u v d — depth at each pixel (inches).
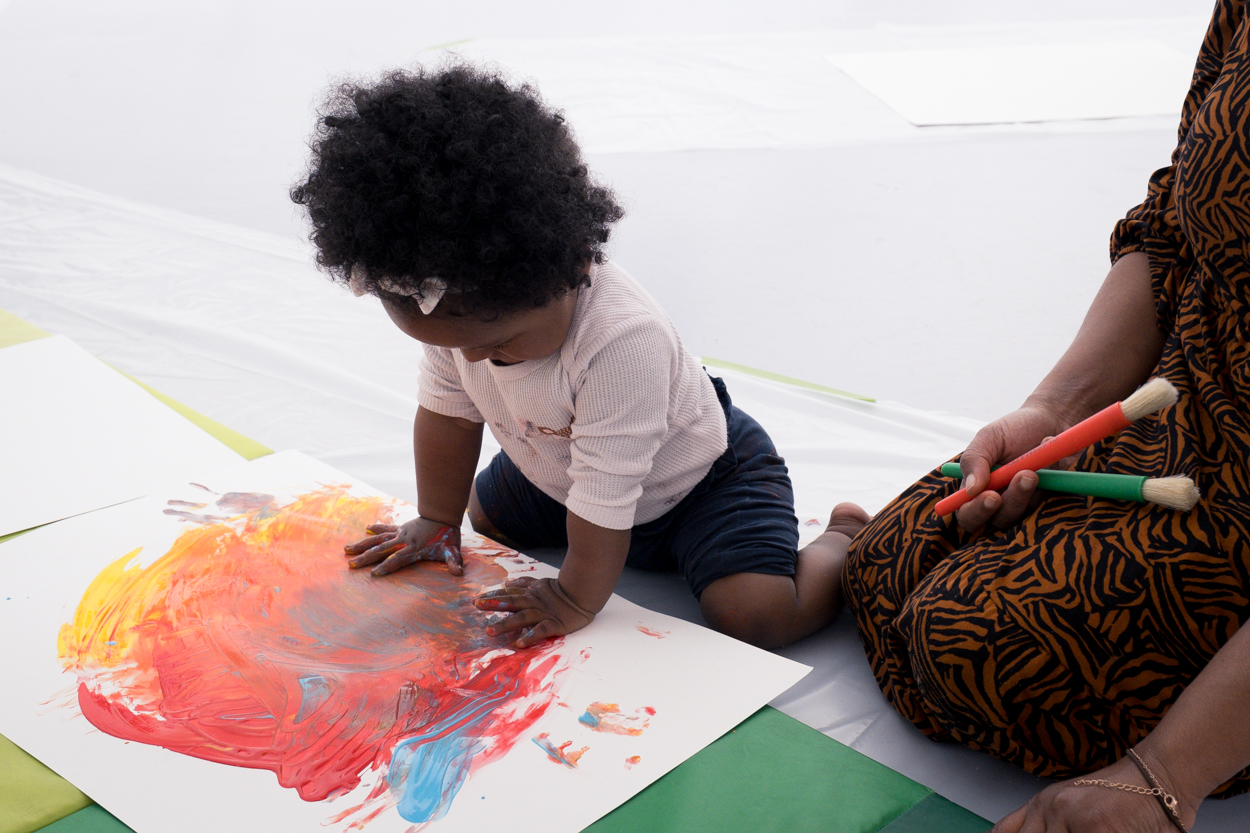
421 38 145.4
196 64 136.3
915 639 32.8
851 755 33.2
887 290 81.4
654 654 36.6
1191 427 32.0
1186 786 26.0
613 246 87.6
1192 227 31.5
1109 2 162.2
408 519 44.3
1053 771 32.1
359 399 62.1
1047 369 69.7
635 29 149.3
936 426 60.2
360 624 37.8
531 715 33.6
